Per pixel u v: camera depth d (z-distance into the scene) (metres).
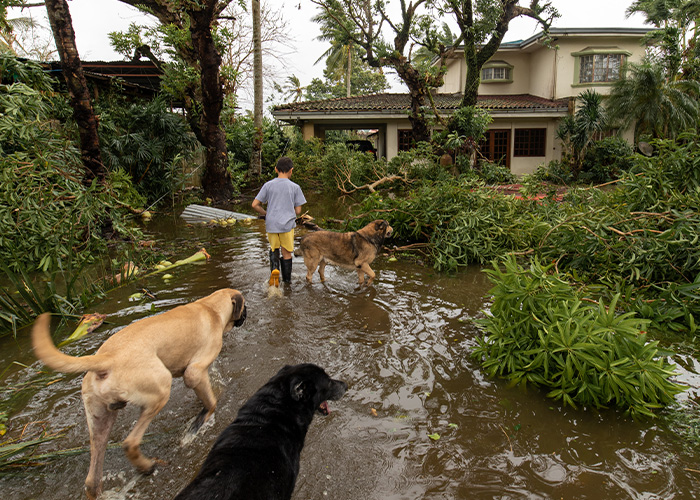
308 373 2.49
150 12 14.83
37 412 3.18
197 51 12.66
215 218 10.92
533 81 22.84
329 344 4.22
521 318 3.69
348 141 26.59
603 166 17.67
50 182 7.30
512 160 20.59
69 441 2.86
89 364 2.18
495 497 2.40
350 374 3.69
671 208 5.64
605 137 18.66
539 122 20.27
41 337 2.04
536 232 7.16
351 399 3.33
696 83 17.44
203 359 2.94
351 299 5.46
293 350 4.09
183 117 15.04
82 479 2.54
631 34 19.72
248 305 5.23
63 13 7.65
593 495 2.41
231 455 2.00
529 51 22.67
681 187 5.89
